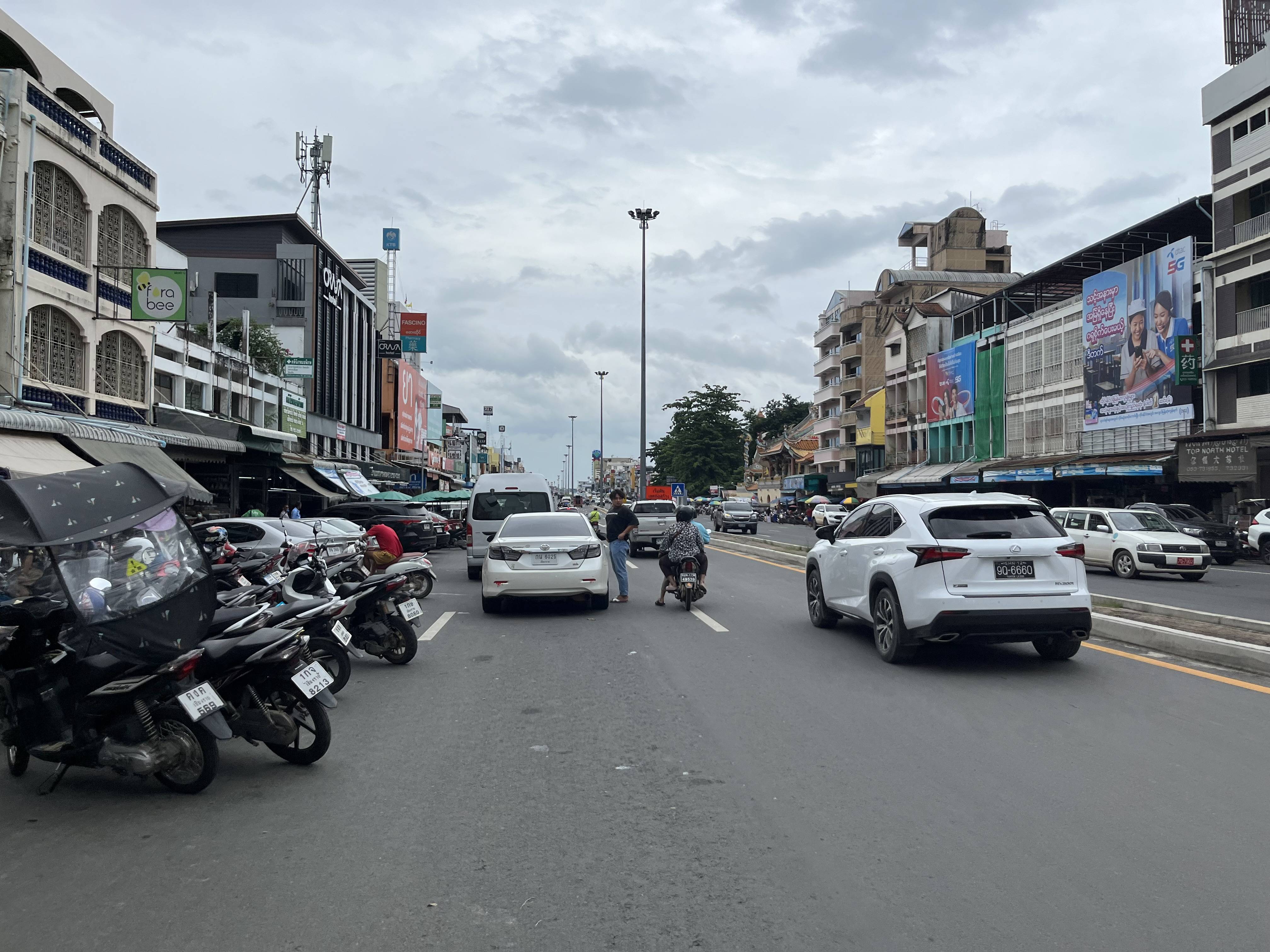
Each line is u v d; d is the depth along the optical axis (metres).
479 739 6.44
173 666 5.16
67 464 14.13
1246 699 7.39
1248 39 32.69
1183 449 30.69
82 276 18.95
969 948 3.39
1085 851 4.28
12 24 21.27
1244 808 4.84
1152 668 8.71
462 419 113.06
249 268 40.75
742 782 5.38
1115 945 3.39
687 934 3.53
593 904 3.80
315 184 47.09
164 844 4.53
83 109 24.11
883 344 69.00
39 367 17.48
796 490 79.56
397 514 26.50
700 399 79.00
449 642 10.79
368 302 50.97
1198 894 3.81
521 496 19.03
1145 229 35.47
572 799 5.12
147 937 3.55
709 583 17.83
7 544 5.19
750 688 7.95
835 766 5.66
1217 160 31.72
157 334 22.73
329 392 43.31
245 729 5.75
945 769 5.56
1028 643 10.21
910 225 73.88
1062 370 41.28
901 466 60.91
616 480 163.25
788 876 4.05
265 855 4.37
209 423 23.06
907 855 4.26
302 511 36.09
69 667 5.26
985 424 48.59
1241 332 30.45
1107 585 18.80
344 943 3.48
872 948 3.40
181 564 5.76
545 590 12.82
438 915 3.71
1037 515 8.90
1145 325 34.81
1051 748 5.99
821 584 11.43
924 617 8.48
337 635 7.75
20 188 16.67
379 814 4.93
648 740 6.32
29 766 6.00
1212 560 25.33
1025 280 43.16
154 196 21.81
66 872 4.20
